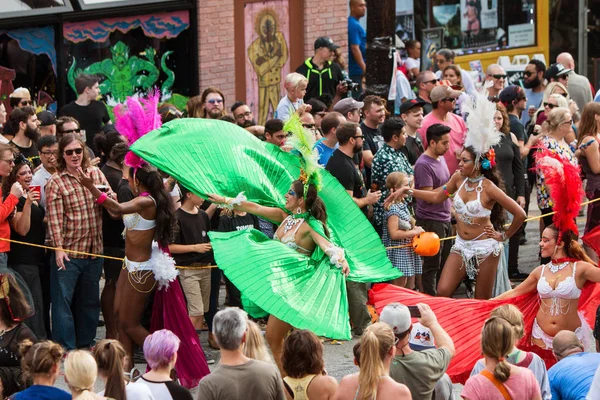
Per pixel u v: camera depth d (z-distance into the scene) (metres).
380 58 19.14
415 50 25.27
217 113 17.11
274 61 22.75
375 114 17.12
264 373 9.05
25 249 14.02
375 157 15.83
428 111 19.47
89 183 12.15
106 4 21.59
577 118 20.50
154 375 9.31
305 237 12.73
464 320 12.58
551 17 29.25
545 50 28.67
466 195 14.25
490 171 14.09
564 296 12.15
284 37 22.69
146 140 12.91
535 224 21.64
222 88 22.58
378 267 13.80
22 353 9.85
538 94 22.38
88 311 14.41
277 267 12.23
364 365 8.66
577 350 10.44
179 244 14.28
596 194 16.80
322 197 14.16
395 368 9.35
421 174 15.74
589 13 29.88
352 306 14.88
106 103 21.98
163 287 12.70
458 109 19.41
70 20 21.38
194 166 13.16
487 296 14.46
